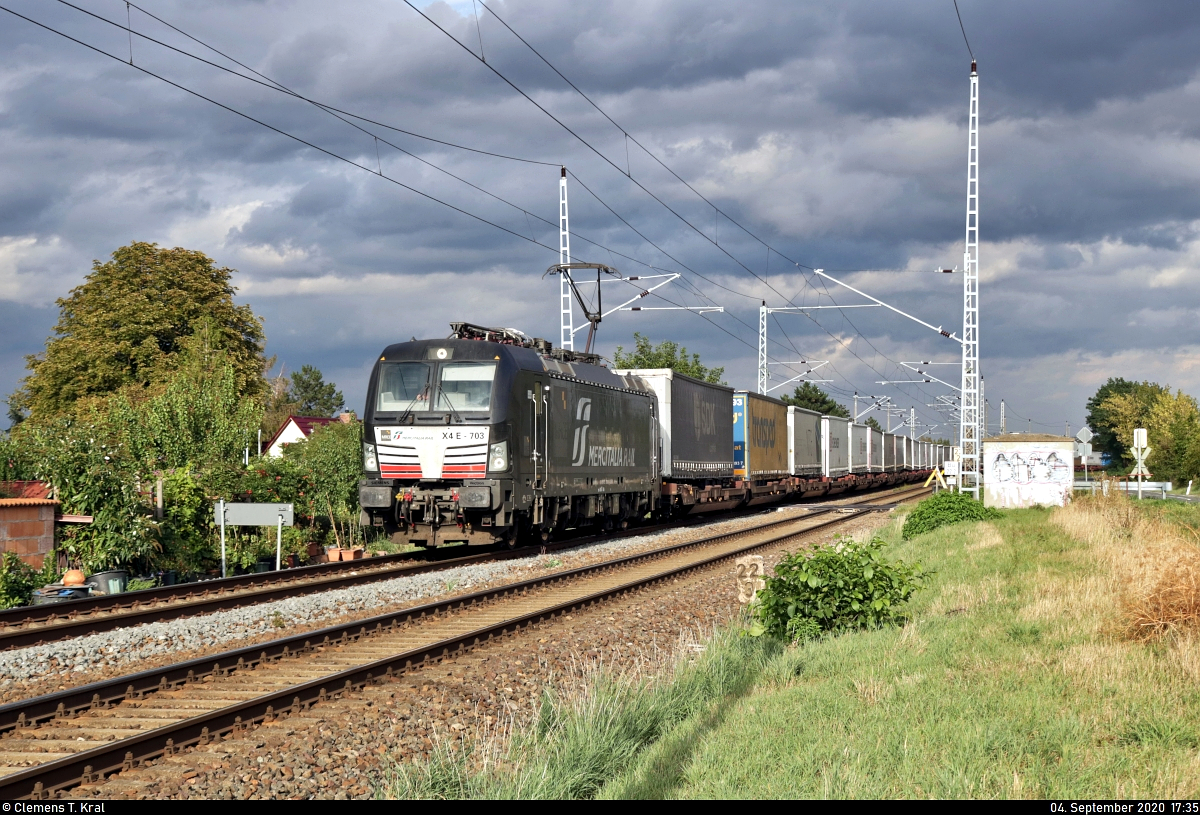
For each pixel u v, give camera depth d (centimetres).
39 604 1418
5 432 1992
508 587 1534
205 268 4812
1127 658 845
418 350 1995
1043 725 671
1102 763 594
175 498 2002
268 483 2275
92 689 842
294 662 1031
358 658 1054
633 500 2777
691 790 604
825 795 557
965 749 627
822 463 5084
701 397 3369
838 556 1159
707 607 1498
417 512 1972
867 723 708
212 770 684
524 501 1986
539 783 623
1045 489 3034
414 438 1948
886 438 6944
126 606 1438
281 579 1767
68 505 1773
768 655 1062
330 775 687
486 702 902
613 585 1686
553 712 829
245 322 4919
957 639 991
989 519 2628
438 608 1348
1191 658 804
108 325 4519
